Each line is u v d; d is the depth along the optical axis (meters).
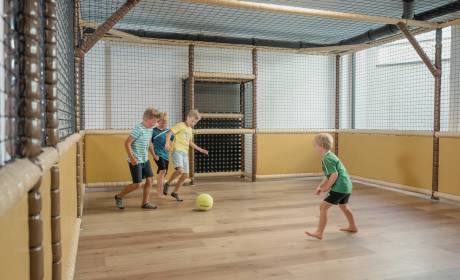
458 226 3.88
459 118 5.87
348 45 6.64
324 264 2.83
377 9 5.66
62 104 2.53
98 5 5.33
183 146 5.20
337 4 5.43
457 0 4.97
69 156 2.58
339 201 3.50
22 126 1.10
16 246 0.93
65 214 2.21
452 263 2.86
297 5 5.49
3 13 0.99
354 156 7.03
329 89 8.21
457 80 5.87
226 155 7.14
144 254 3.04
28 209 1.11
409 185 5.84
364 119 7.84
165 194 5.43
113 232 3.64
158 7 5.45
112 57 6.65
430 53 6.71
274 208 4.68
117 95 6.71
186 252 3.09
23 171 0.90
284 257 2.98
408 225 3.91
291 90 7.90
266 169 7.02
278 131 7.05
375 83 7.57
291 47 6.96
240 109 7.22
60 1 2.32
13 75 1.09
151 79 6.92
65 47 2.72
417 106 6.79
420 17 5.40
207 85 6.94
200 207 4.54
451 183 5.14
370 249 3.17
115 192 5.79
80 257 2.96
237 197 5.38
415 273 2.67
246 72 7.54
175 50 7.06
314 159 7.37
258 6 4.09
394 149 6.12
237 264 2.83
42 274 1.17
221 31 6.85
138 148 4.51
